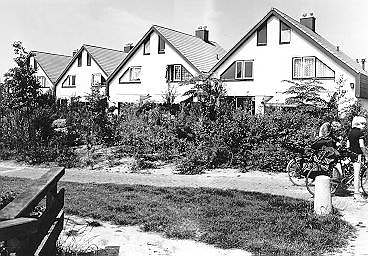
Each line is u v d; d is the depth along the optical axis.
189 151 17.94
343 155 12.40
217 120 19.19
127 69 44.88
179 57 42.19
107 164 18.58
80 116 24.61
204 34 48.62
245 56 36.91
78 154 20.14
